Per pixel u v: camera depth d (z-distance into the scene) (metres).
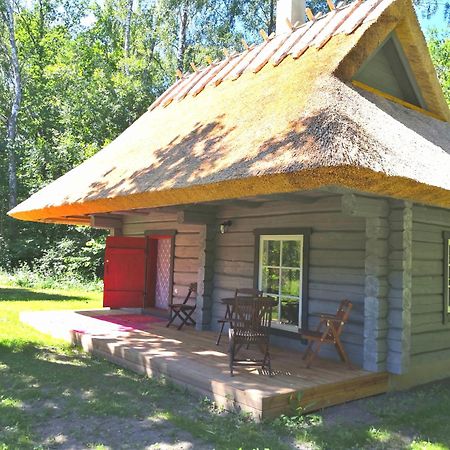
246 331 5.38
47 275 17.88
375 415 4.91
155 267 10.79
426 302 6.42
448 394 5.81
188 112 8.64
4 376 5.60
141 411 4.66
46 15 28.38
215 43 22.23
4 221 20.56
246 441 4.01
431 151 5.88
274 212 7.33
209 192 5.21
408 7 6.74
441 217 6.75
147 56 24.08
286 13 9.13
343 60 6.07
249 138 5.46
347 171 4.07
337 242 6.40
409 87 7.62
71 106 20.05
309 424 4.55
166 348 6.59
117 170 7.86
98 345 7.11
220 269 8.27
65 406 4.70
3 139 21.09
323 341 5.71
